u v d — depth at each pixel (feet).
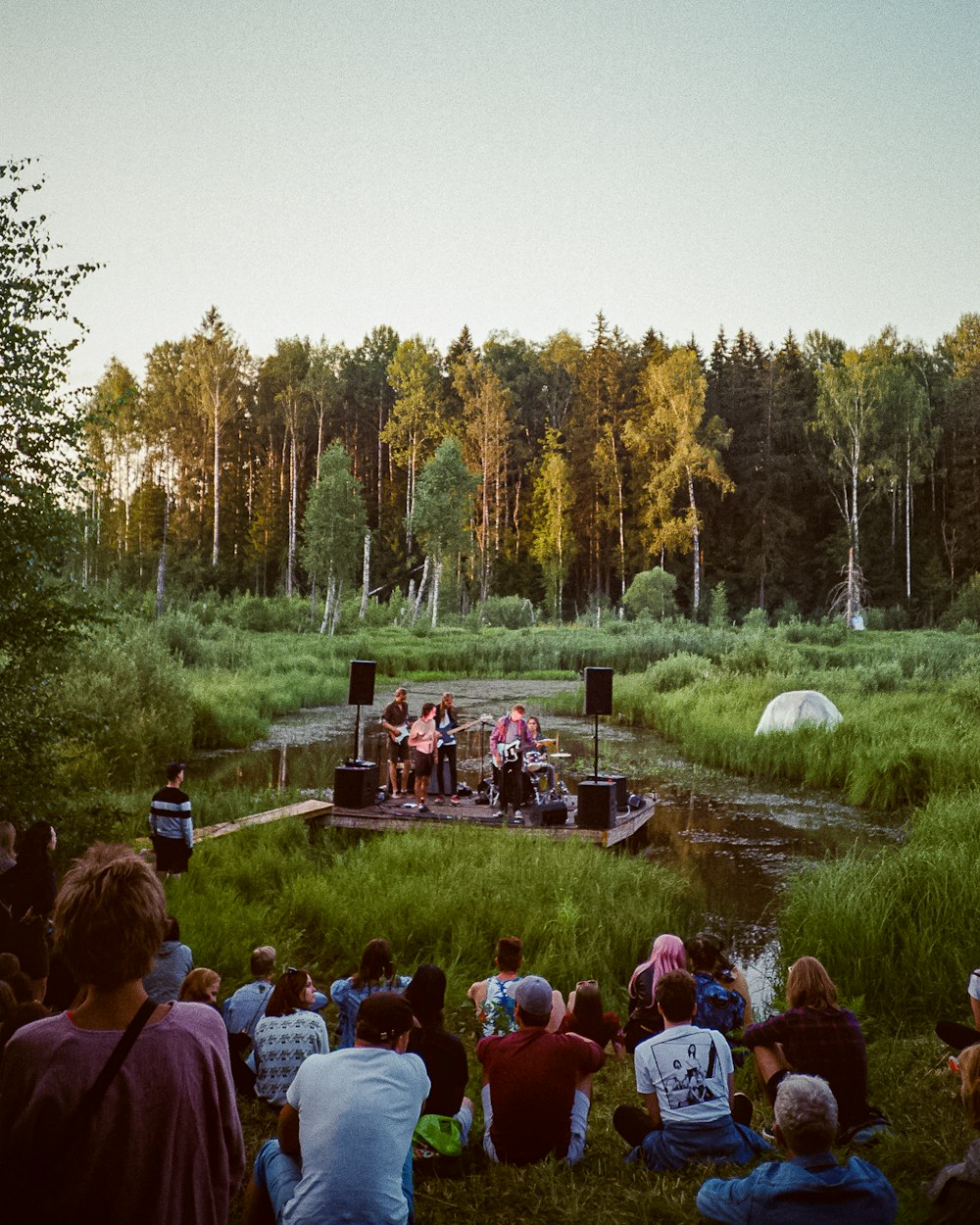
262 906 33.32
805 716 71.20
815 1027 16.46
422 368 271.69
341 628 181.88
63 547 30.17
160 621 114.21
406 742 52.85
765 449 263.29
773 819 52.90
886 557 250.98
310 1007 19.01
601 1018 21.45
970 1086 10.25
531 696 111.55
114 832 33.40
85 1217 5.94
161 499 258.37
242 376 287.69
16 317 28.12
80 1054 6.04
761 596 248.11
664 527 232.12
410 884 34.22
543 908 32.83
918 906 29.68
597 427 273.54
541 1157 14.94
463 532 204.74
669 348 305.32
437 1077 15.48
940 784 55.11
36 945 21.16
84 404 30.32
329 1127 9.94
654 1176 14.46
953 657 111.04
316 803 48.96
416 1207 13.41
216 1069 6.39
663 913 33.35
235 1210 13.79
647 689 102.06
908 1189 13.57
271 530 257.14
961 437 258.37
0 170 27.45
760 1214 10.12
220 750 73.67
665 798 58.65
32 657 29.81
